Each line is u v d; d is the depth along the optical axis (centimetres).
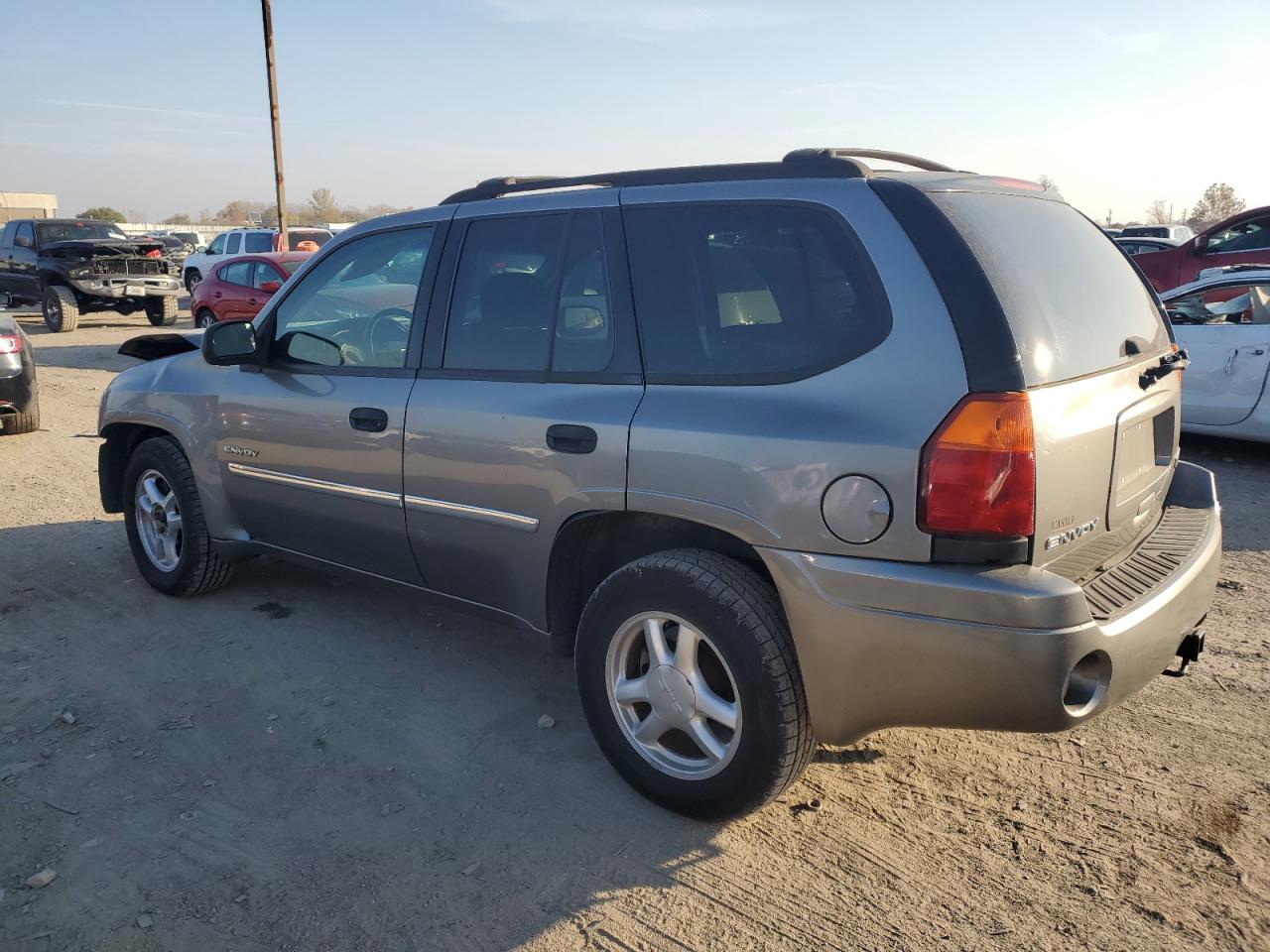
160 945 255
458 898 273
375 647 439
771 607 280
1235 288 793
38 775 333
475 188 373
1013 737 358
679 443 287
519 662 423
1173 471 361
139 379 496
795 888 277
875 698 264
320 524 414
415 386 367
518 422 329
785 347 279
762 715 278
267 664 420
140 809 314
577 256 328
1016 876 281
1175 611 280
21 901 270
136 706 383
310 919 265
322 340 411
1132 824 304
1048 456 251
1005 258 270
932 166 349
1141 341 317
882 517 254
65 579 523
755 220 292
